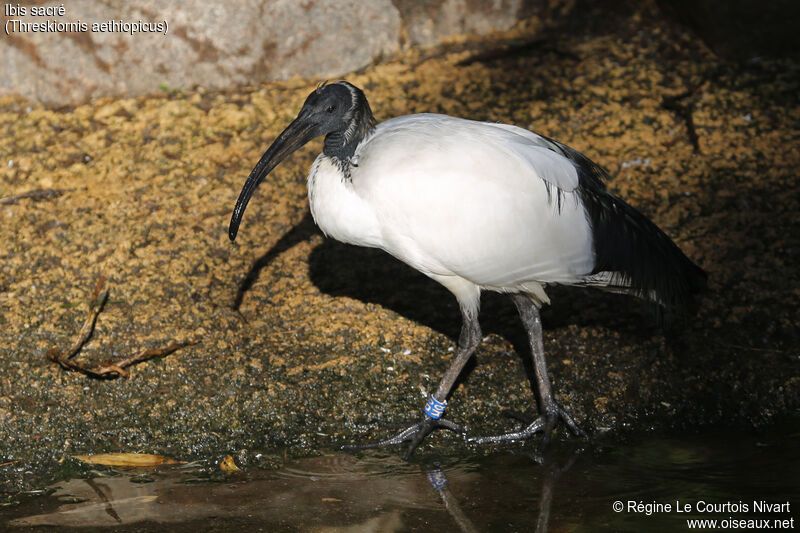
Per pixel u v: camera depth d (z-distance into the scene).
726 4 12.93
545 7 14.12
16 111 12.34
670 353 9.01
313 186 8.16
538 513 7.00
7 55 12.37
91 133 11.94
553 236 7.78
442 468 7.78
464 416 8.46
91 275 9.86
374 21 13.29
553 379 8.78
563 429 8.29
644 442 8.06
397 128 7.97
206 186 11.09
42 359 8.84
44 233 10.40
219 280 9.91
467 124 7.98
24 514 7.04
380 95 12.66
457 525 6.86
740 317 9.30
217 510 7.09
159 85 12.70
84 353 8.92
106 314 9.36
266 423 8.30
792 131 11.70
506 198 7.58
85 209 10.73
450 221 7.52
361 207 7.79
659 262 8.29
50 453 7.88
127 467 7.74
